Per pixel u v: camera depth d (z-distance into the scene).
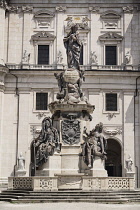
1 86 61.75
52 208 23.78
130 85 63.25
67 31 65.06
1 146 61.31
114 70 62.62
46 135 32.41
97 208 23.91
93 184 29.42
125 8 65.56
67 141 32.53
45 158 31.64
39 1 65.62
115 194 28.36
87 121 33.59
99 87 62.84
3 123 62.12
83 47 64.81
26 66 63.69
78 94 33.66
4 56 64.31
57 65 63.81
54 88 62.66
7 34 65.00
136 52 65.00
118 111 62.84
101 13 65.50
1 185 58.41
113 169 64.56
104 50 64.81
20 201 27.14
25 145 61.69
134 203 27.34
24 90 62.84
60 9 65.56
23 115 62.44
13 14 65.56
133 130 62.47
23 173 56.03
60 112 33.16
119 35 65.00
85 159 31.38
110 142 64.62
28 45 64.94
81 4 65.62
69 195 27.72
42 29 65.38
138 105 63.03
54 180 29.00
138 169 61.19
